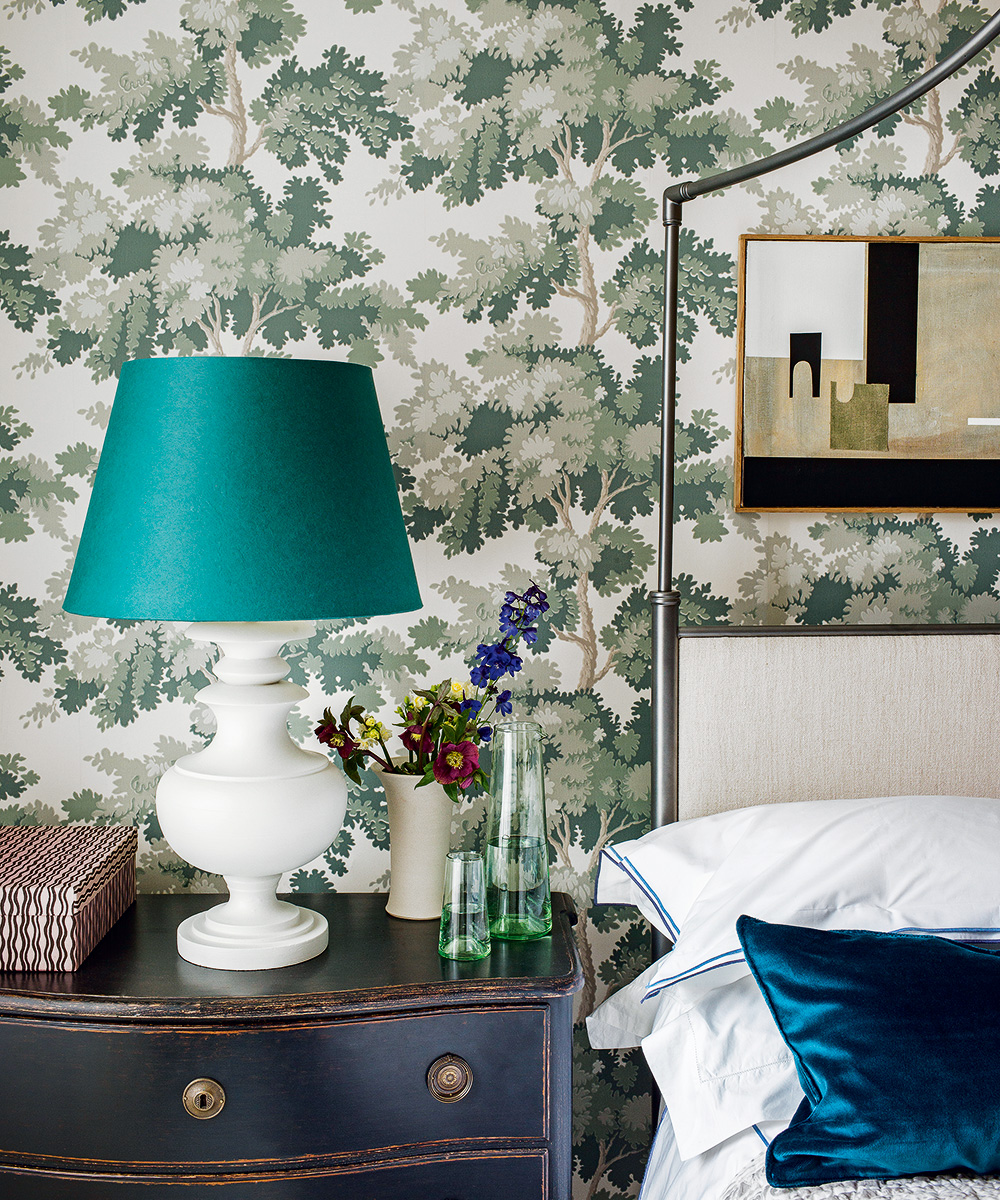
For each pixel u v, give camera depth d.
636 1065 1.85
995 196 1.83
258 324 1.77
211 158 1.75
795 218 1.81
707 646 1.71
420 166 1.77
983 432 1.83
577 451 1.81
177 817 1.38
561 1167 1.39
